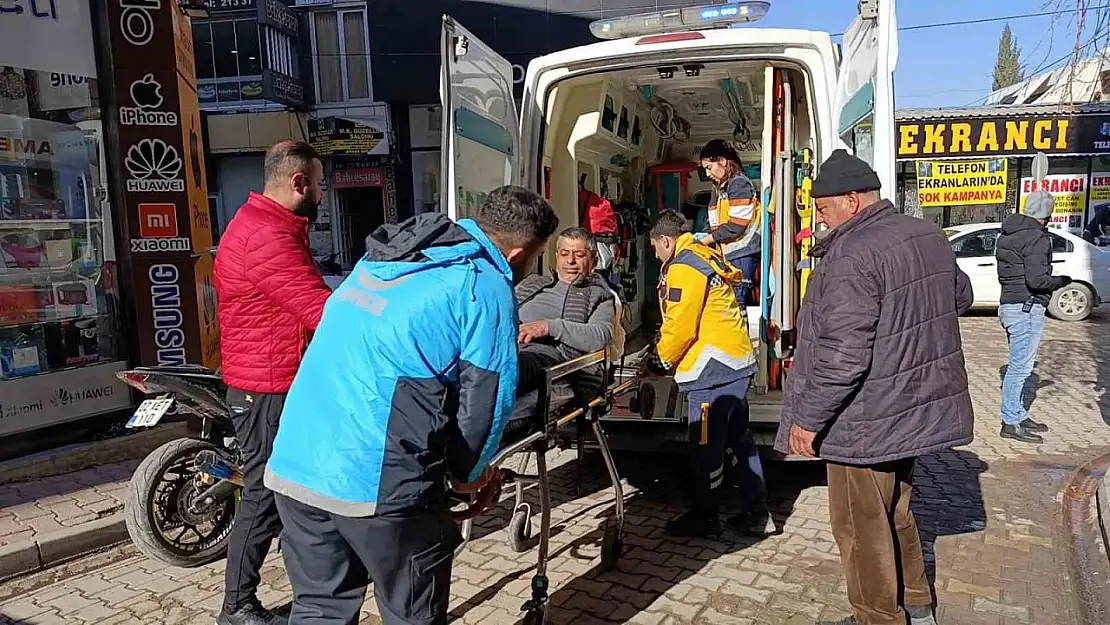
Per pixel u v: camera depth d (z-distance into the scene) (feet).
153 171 18.97
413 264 6.81
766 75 14.89
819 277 9.21
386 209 58.85
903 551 9.86
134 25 18.45
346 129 56.80
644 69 15.66
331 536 7.09
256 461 10.07
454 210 12.76
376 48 57.06
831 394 8.59
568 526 14.14
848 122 13.38
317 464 6.71
